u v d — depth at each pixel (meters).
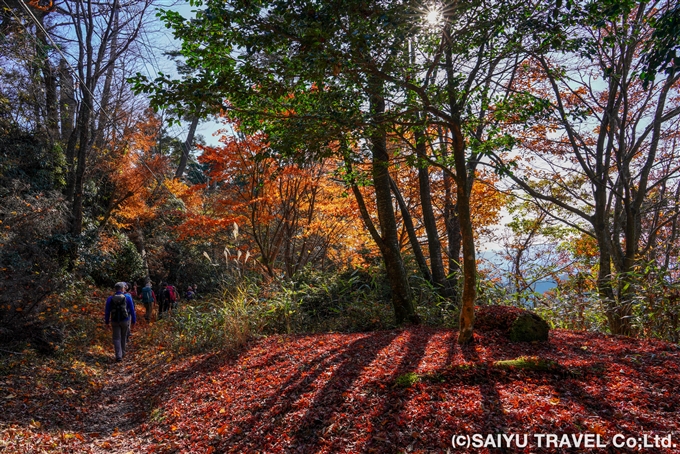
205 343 8.50
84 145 15.11
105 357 9.05
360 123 4.85
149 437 4.96
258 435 4.29
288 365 6.11
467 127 5.68
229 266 10.71
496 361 4.82
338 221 13.79
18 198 12.00
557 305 8.27
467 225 5.40
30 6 13.38
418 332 7.09
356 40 4.23
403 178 13.48
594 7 4.66
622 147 9.21
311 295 9.83
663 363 4.65
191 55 4.82
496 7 4.79
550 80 9.62
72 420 5.44
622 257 9.30
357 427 3.94
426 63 4.98
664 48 4.22
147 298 14.68
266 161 12.07
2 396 5.48
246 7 4.41
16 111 15.07
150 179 20.47
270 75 4.73
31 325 7.55
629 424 3.35
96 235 15.83
